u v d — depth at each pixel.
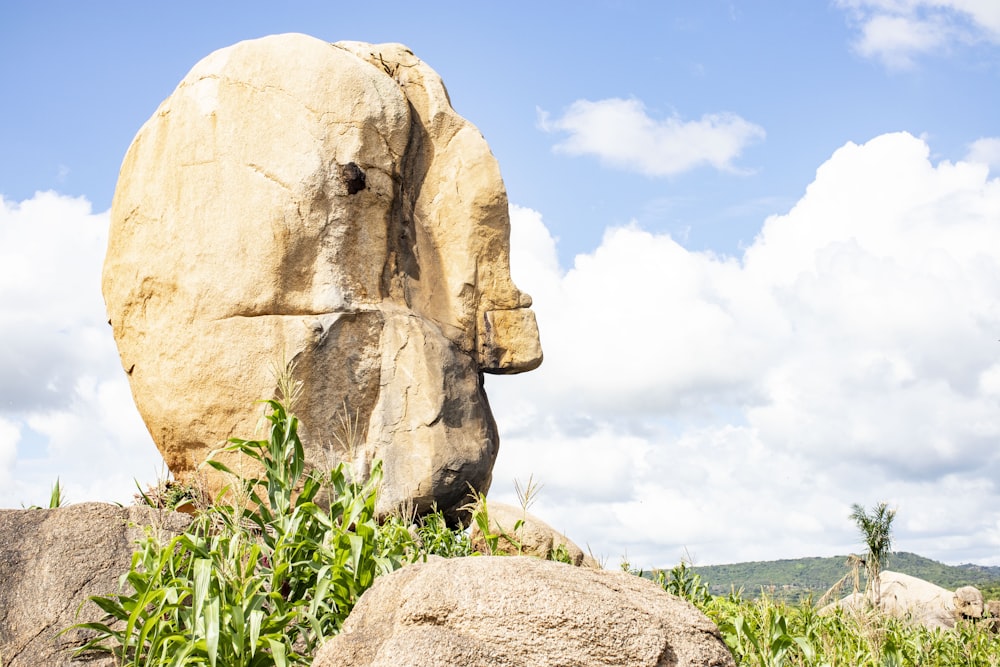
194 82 13.33
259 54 13.27
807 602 10.62
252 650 6.39
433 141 14.65
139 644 6.63
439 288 14.26
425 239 14.35
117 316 13.09
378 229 13.42
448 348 13.64
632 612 5.09
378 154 13.52
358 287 13.08
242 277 12.48
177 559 7.56
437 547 10.25
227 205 12.70
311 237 12.77
